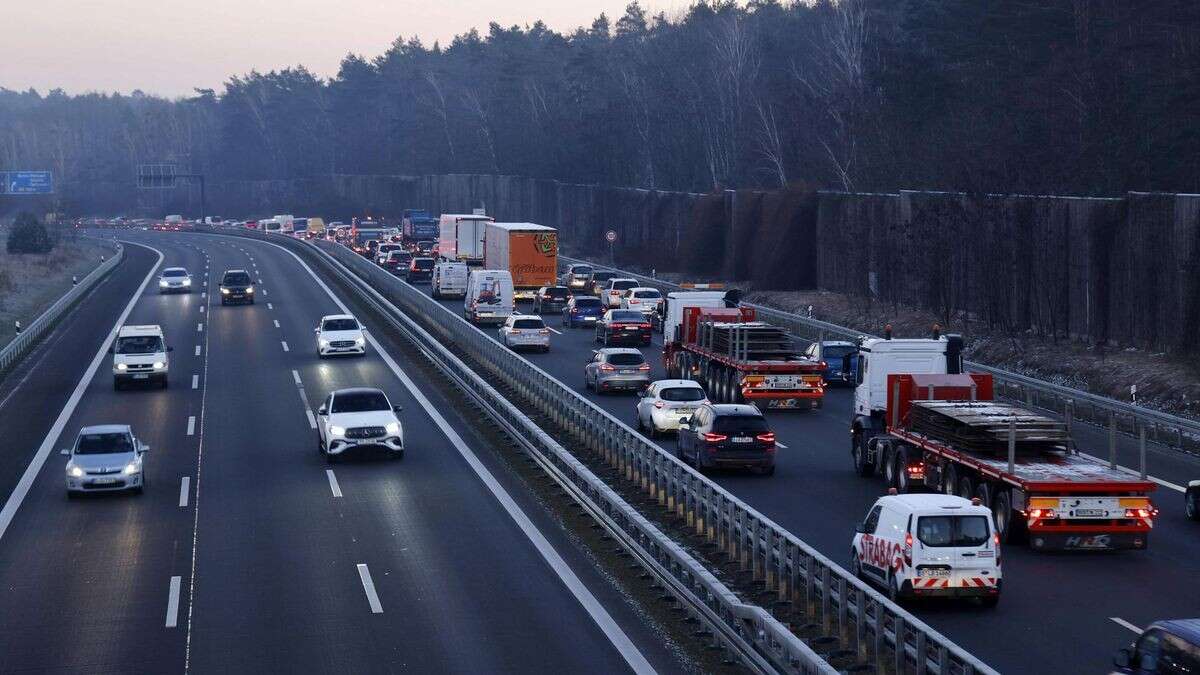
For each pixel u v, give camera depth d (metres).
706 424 33.59
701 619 20.48
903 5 125.44
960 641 19.77
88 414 45.44
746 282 94.00
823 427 41.84
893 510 22.06
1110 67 70.06
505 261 84.12
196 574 24.70
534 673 18.70
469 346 59.00
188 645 20.27
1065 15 80.88
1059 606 21.78
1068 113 70.88
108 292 91.94
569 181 155.88
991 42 85.12
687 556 21.72
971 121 77.19
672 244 113.12
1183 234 47.81
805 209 86.88
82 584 24.19
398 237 136.38
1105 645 19.50
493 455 37.16
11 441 40.69
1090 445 38.16
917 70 90.88
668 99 138.12
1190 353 46.91
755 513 23.16
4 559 26.31
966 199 63.56
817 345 53.12
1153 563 24.94
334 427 35.84
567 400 39.81
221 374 54.69
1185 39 67.44
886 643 18.50
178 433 41.50
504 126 179.50
